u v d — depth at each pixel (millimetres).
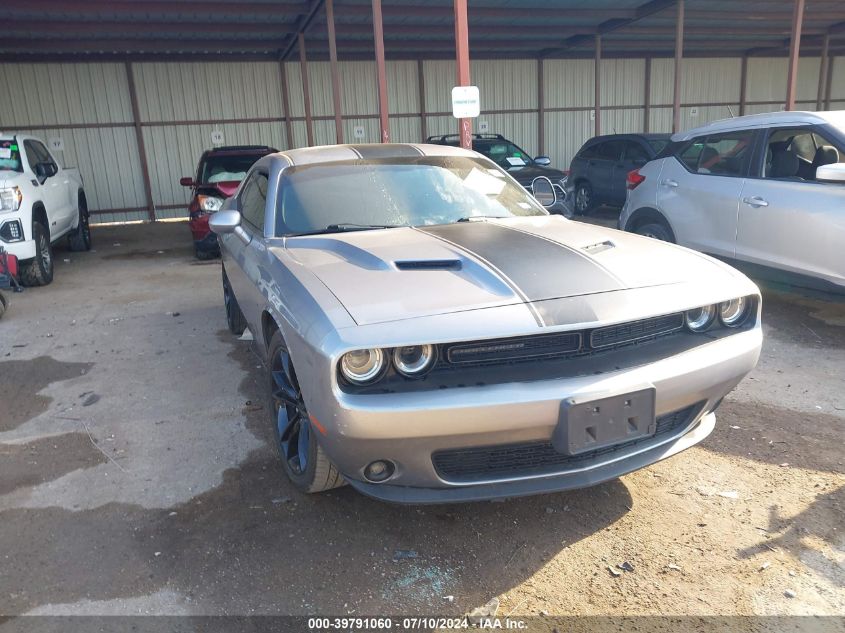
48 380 4883
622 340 2674
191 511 3082
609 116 19922
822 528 2836
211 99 16328
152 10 11758
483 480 2553
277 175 3967
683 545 2752
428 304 2486
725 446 3594
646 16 14812
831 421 3859
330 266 2949
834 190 5148
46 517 3057
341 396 2320
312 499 3170
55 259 10617
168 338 5859
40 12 11484
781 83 21344
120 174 16047
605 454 2721
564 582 2549
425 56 17641
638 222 7191
